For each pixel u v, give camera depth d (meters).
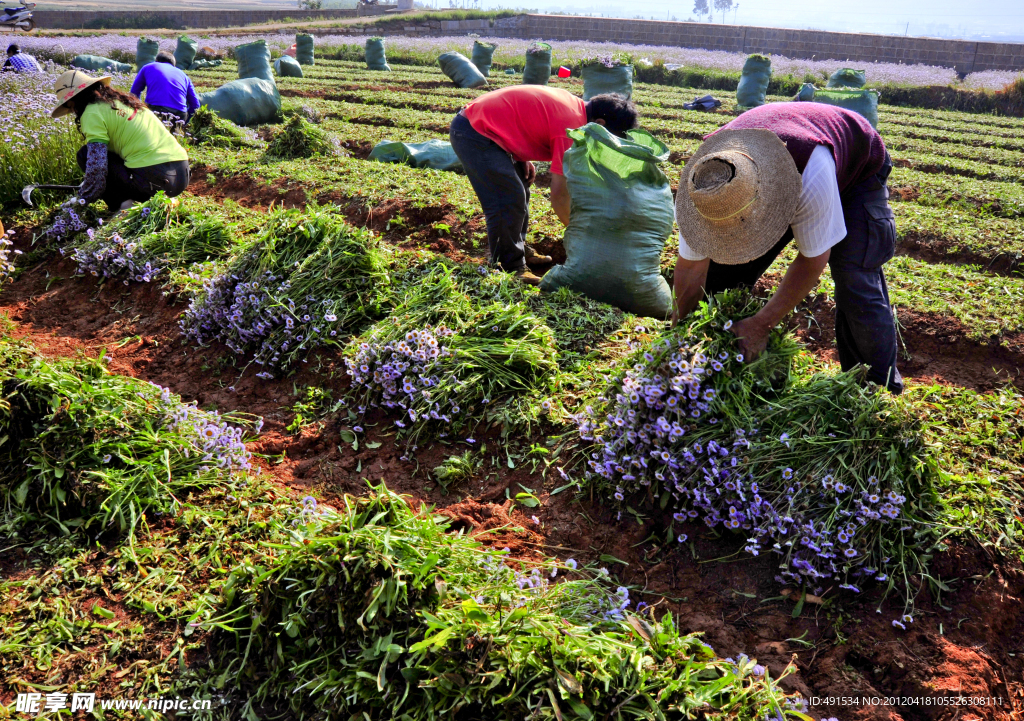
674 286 3.45
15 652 2.52
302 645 2.46
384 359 3.97
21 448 3.30
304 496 3.35
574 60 25.09
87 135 6.07
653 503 3.25
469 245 6.34
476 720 2.19
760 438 3.14
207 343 4.68
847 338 3.65
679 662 2.32
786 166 2.82
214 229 5.69
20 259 6.11
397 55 27.38
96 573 2.86
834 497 2.93
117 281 5.52
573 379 3.94
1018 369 4.55
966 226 7.18
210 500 3.21
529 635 2.31
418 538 2.62
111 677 2.47
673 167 9.66
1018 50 29.39
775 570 2.96
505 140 4.92
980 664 2.58
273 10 51.12
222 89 11.79
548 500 3.36
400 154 9.31
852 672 2.58
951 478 3.14
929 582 2.81
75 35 33.59
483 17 39.06
